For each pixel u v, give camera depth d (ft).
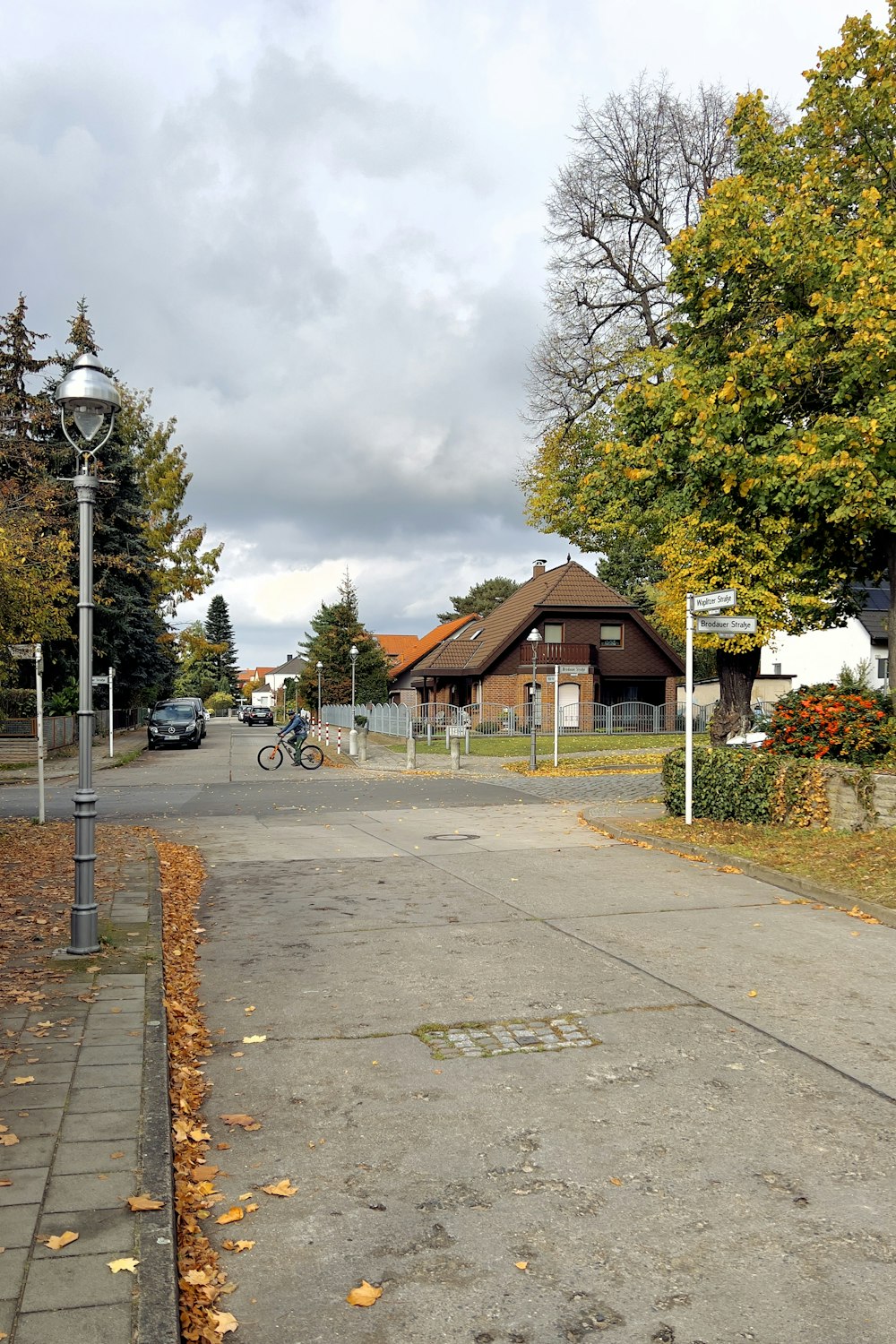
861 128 49.14
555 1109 14.80
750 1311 9.90
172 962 22.99
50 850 39.58
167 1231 10.57
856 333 41.19
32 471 119.85
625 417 54.60
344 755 114.11
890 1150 13.38
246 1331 9.71
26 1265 9.88
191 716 139.54
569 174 90.12
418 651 241.55
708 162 85.92
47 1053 16.15
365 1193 12.38
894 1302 10.03
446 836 46.09
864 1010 19.27
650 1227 11.50
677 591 69.51
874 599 160.86
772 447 46.32
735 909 28.63
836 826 37.99
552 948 24.25
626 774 84.79
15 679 55.31
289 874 36.11
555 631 159.22
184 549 195.31
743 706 59.16
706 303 50.44
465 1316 9.89
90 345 135.44
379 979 21.80
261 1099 15.34
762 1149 13.46
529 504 99.50
